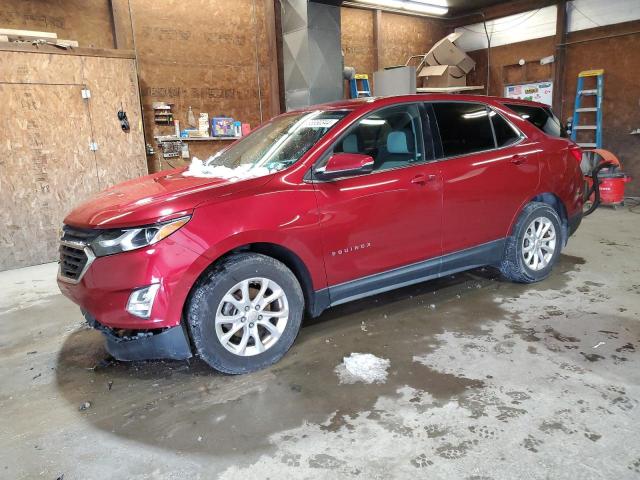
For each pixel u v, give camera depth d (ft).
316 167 9.70
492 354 9.46
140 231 8.11
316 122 10.78
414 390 8.33
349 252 9.96
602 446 6.66
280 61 25.88
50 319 12.84
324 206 9.51
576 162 13.64
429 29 32.76
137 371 9.64
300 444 7.06
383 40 30.40
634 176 25.95
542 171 12.71
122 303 8.18
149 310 8.11
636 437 6.82
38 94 17.65
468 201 11.44
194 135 23.07
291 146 10.39
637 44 24.79
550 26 28.19
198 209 8.42
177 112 22.86
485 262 12.32
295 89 24.12
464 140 11.69
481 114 12.16
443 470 6.36
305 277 9.71
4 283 16.33
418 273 11.10
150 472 6.66
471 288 13.24
